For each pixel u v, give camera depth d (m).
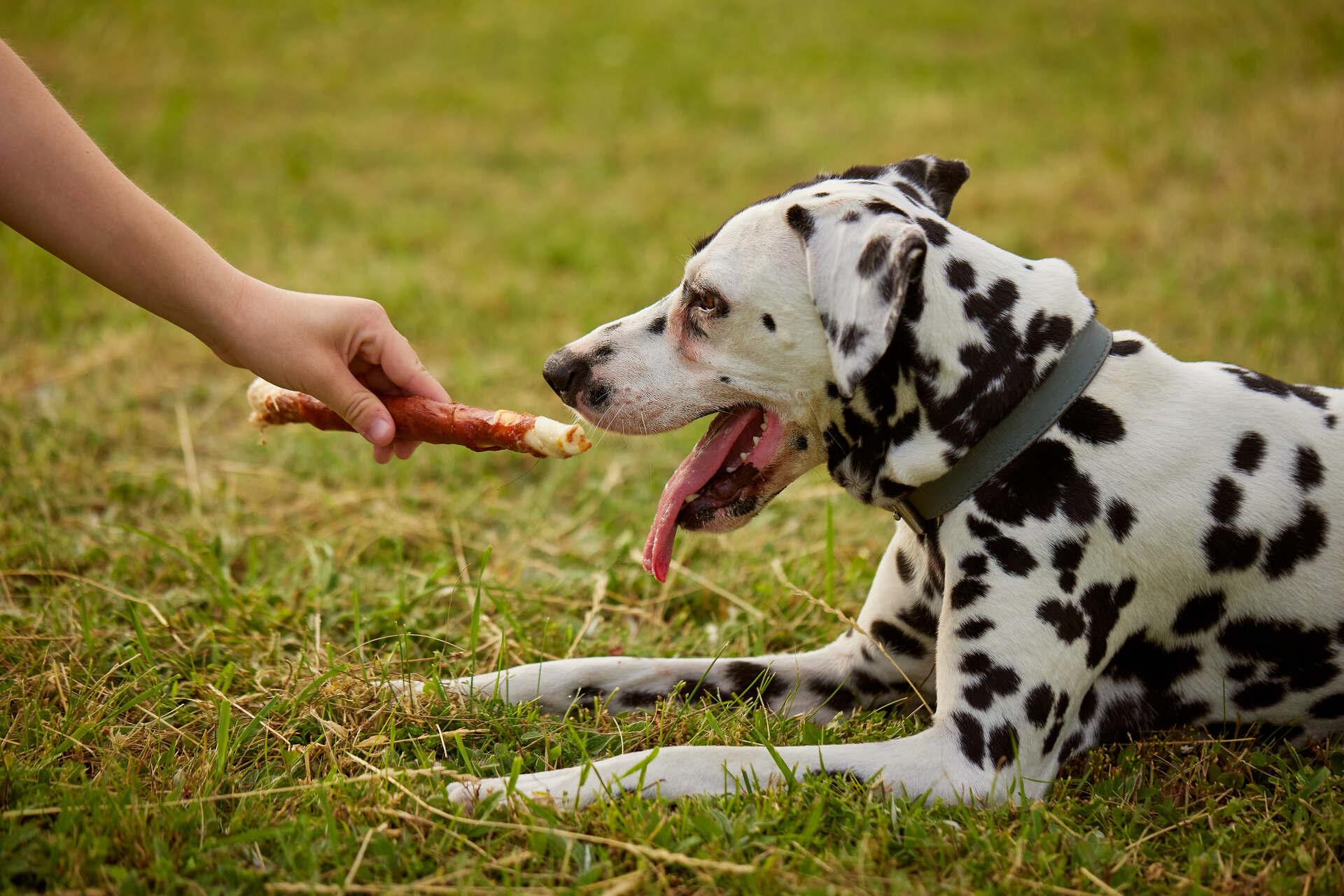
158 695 3.02
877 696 3.25
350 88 12.52
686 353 3.02
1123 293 6.41
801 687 3.25
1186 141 8.85
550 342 6.20
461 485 4.80
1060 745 2.76
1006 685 2.68
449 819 2.47
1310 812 2.62
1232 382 2.96
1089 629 2.74
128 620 3.52
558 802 2.56
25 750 2.74
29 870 2.28
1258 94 9.78
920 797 2.58
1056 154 9.15
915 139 9.93
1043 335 2.79
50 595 3.63
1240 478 2.80
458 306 6.69
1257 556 2.80
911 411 2.79
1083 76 11.30
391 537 4.24
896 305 2.51
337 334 2.85
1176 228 7.25
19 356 5.80
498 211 8.67
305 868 2.33
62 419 5.00
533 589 3.92
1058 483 2.75
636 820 2.47
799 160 9.72
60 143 2.57
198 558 3.94
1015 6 14.85
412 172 9.75
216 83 12.40
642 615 3.81
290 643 3.45
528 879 2.33
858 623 3.23
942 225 2.87
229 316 2.73
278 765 2.78
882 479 2.89
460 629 3.63
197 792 2.54
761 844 2.40
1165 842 2.55
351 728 2.90
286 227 8.10
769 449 3.03
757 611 3.77
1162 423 2.83
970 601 2.74
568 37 14.93
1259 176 7.95
